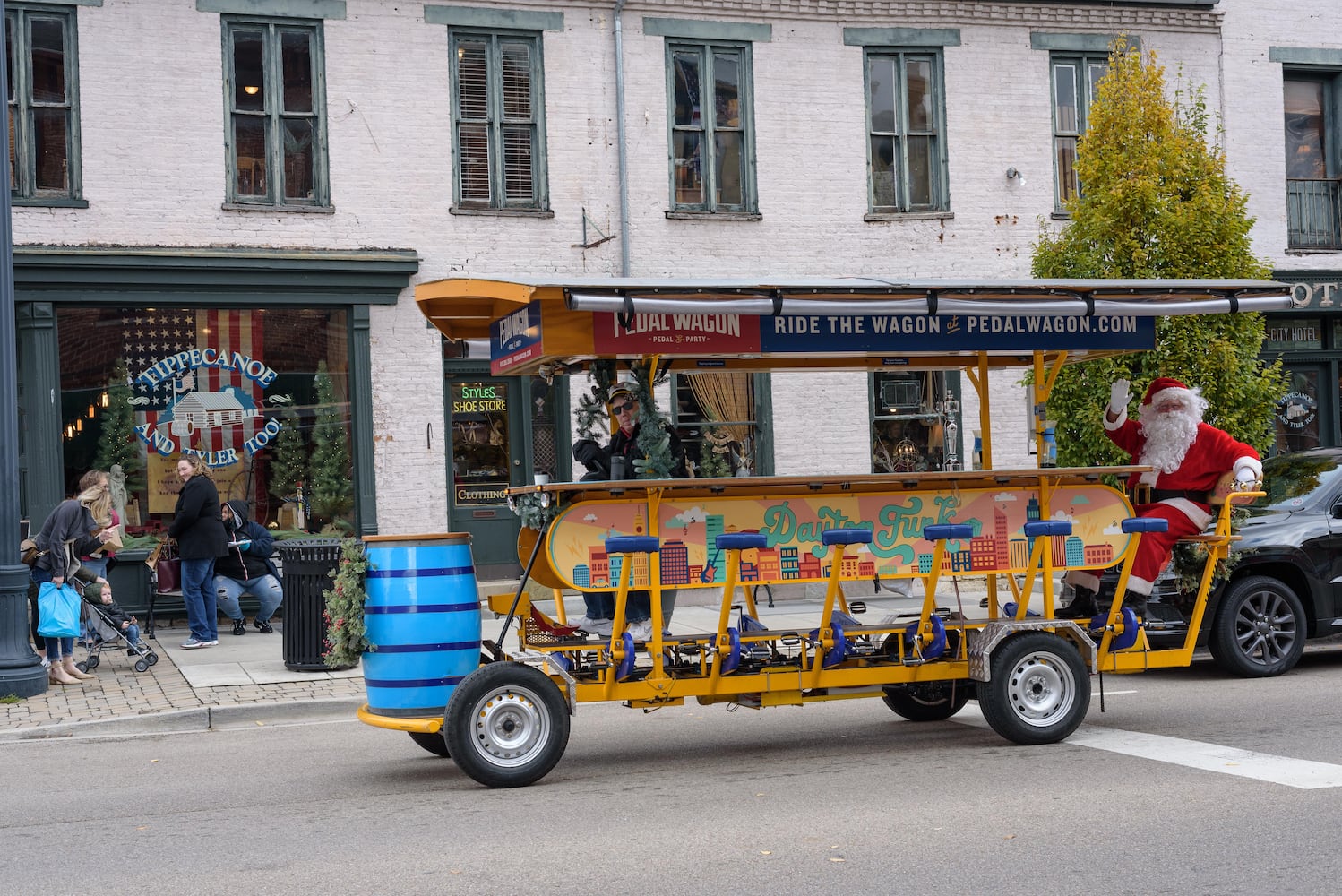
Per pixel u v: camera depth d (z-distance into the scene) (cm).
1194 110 1488
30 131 1483
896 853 590
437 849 619
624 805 702
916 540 821
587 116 1666
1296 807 652
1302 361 1936
